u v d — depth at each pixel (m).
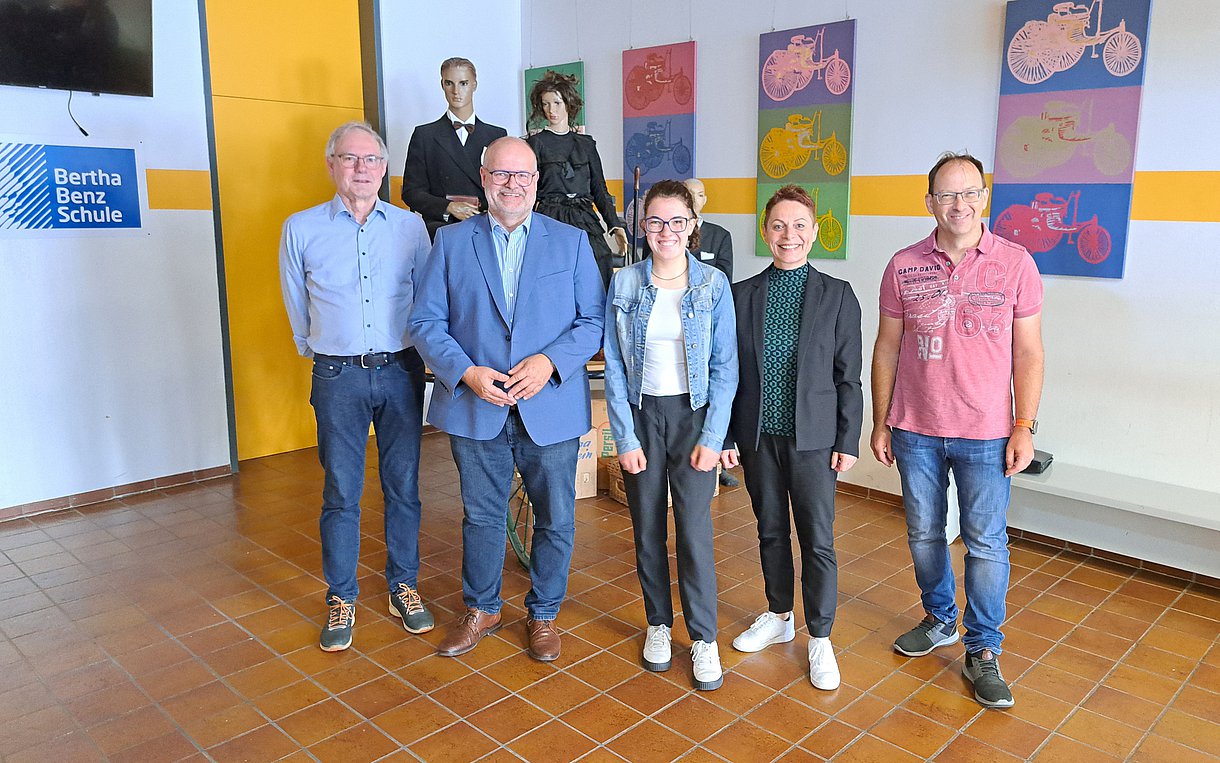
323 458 2.98
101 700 2.68
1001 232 3.92
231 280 5.05
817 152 4.50
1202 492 3.50
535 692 2.73
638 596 3.38
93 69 4.19
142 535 4.03
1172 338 3.52
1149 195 3.51
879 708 2.63
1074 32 3.60
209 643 3.04
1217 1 3.26
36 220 4.17
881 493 4.49
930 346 2.62
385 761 2.39
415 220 3.01
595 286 2.83
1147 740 2.47
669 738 2.48
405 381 2.99
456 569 3.65
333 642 2.97
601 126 5.64
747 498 4.50
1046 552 3.82
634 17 5.30
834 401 2.59
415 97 5.59
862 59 4.28
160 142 4.51
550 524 2.89
